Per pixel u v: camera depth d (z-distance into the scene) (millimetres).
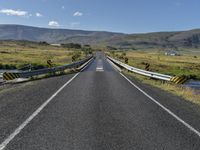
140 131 8031
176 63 83875
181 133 7961
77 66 42406
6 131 7719
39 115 9758
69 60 68875
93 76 27656
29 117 9422
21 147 6406
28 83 20453
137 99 14039
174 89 19469
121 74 31641
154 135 7660
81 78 25156
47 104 11922
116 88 18422
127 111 10867
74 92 15891
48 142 6812
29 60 64062
